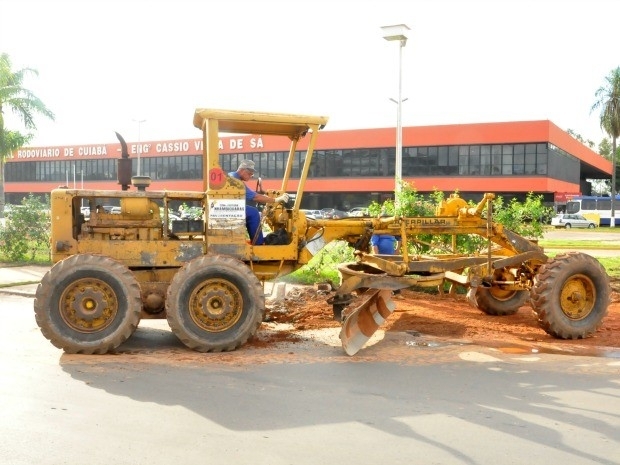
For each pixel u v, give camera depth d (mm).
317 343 7852
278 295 10727
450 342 7945
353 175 61031
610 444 4562
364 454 4359
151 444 4504
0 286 12562
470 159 55875
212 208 7797
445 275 8523
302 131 8828
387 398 5613
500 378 6305
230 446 4480
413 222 8594
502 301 9844
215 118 7734
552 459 4297
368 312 7973
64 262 7156
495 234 8711
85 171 72062
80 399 5531
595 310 8281
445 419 5066
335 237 8461
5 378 6184
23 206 17578
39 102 32656
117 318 7215
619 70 51094
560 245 26438
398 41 22797
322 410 5273
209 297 7332
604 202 63688
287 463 4203
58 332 7082
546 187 53062
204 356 7148
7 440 4562
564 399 5617
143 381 6109
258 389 5875
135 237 7930
